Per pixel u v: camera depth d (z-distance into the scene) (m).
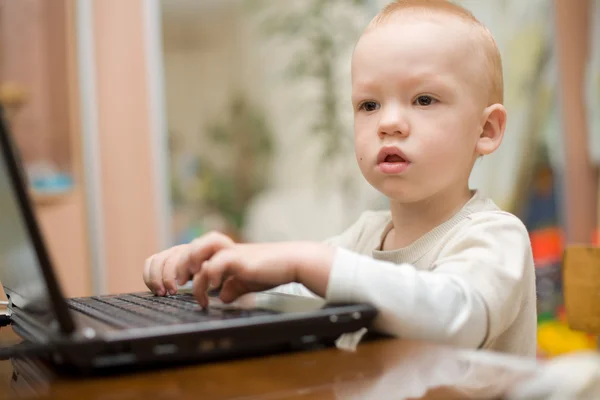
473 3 3.15
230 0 4.71
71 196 2.46
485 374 0.48
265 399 0.45
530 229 3.26
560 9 3.38
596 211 3.46
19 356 0.59
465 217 0.78
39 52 2.51
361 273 0.61
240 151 4.97
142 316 0.61
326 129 3.78
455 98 0.76
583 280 0.89
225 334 0.53
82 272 2.47
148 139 2.60
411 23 0.77
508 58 3.22
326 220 4.10
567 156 3.39
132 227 2.57
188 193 4.90
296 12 4.09
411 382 0.47
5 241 0.63
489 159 3.15
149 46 2.59
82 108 2.48
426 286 0.61
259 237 4.55
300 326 0.56
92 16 2.51
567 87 3.39
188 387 0.48
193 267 0.67
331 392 0.46
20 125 2.50
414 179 0.76
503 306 0.66
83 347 0.49
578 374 0.44
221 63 5.02
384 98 0.77
